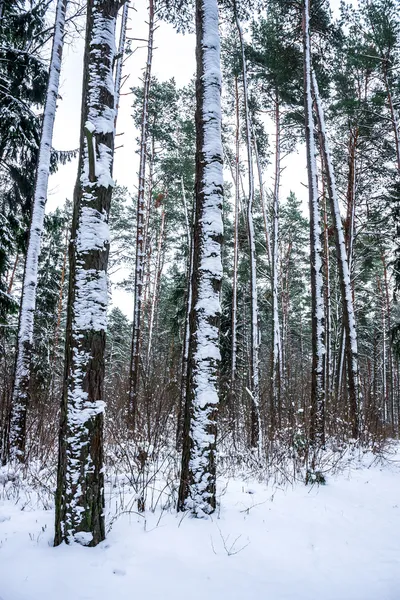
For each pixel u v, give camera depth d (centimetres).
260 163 1611
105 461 586
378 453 883
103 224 382
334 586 307
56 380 1738
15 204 966
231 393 1038
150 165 1636
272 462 668
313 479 602
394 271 1425
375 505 528
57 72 785
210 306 465
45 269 1759
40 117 966
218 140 500
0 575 285
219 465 690
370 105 1443
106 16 413
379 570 337
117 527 370
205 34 520
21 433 649
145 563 310
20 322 700
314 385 879
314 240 938
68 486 336
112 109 408
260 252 2047
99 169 384
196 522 393
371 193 1642
